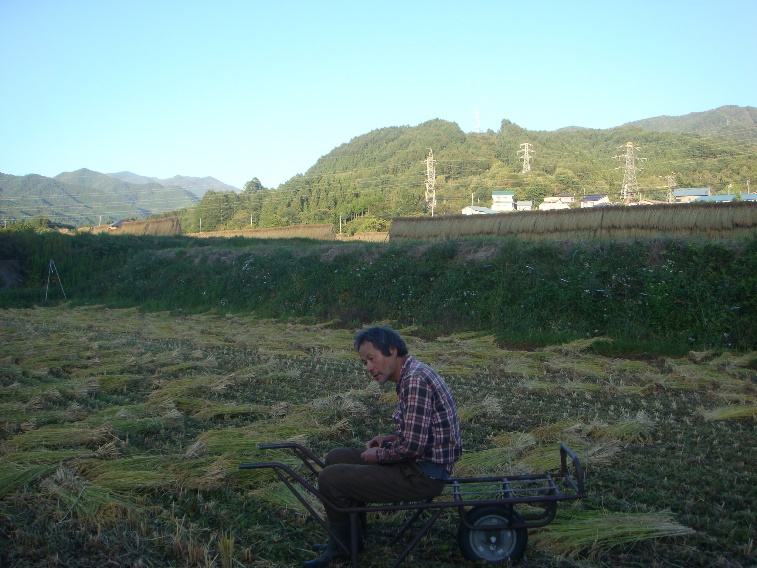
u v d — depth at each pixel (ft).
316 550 14.37
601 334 42.57
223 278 72.13
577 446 19.65
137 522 15.42
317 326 54.60
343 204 218.59
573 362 34.45
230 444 20.07
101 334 49.65
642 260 44.91
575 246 48.55
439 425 12.90
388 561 13.56
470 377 32.14
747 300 39.14
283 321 59.77
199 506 16.51
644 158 300.20
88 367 35.45
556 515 15.05
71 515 15.69
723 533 14.34
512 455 18.63
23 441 20.35
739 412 23.06
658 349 38.65
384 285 57.31
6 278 86.33
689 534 14.12
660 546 13.96
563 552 13.70
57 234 95.09
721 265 41.88
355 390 27.53
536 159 324.80
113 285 84.33
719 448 19.81
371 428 23.15
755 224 57.82
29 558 13.88
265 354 39.11
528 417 24.06
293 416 23.89
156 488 17.37
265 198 254.68
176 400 26.27
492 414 24.22
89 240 95.30
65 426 22.82
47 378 31.94
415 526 15.26
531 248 50.57
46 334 48.80
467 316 49.52
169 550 14.32
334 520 13.44
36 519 15.40
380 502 13.20
